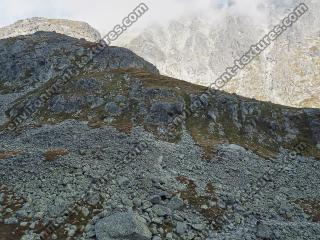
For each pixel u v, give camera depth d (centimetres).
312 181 5844
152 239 3566
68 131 7119
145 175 4703
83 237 3531
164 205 4172
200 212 4231
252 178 5512
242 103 9131
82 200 4059
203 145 6794
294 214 4638
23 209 3938
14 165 4844
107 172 4716
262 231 3912
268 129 8675
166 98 8931
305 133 8700
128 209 3894
